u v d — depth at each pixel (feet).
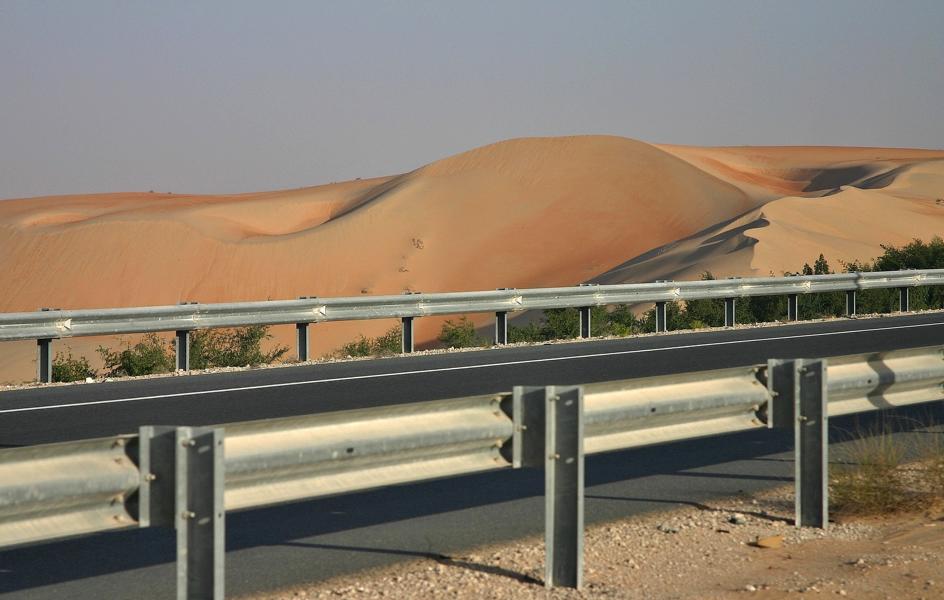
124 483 18.39
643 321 104.83
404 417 22.15
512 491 32.17
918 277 98.63
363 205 450.71
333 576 23.57
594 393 24.95
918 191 356.18
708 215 415.03
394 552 25.53
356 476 21.50
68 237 423.23
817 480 27.94
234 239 419.95
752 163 576.61
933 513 28.99
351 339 265.34
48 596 22.17
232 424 19.39
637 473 34.53
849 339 72.79
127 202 539.29
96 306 396.98
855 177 487.61
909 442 38.17
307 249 408.87
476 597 22.04
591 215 421.18
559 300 75.61
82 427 41.70
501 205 431.02
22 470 17.30
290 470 20.35
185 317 59.98
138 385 53.72
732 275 201.36
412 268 398.21
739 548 25.84
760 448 38.73
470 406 23.22
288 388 52.13
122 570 24.09
